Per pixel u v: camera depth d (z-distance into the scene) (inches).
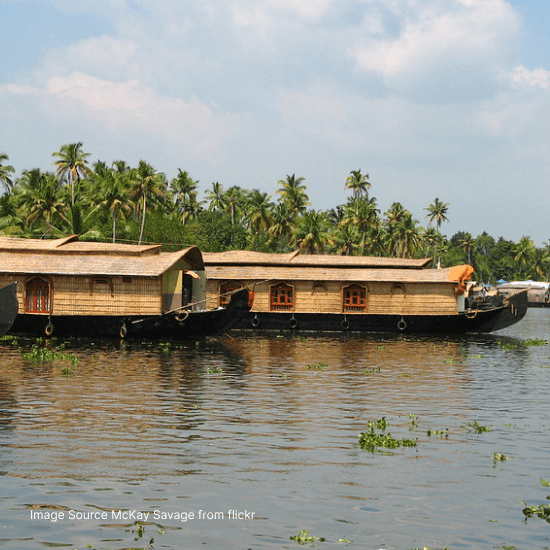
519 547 431.8
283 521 463.8
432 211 5546.3
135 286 1552.7
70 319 1551.4
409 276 1916.8
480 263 6245.1
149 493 507.2
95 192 3120.1
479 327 1886.1
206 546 428.5
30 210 2669.8
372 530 452.1
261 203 4136.3
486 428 697.0
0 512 469.7
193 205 4220.0
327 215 4667.8
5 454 589.6
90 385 919.7
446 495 510.9
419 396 880.9
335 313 1916.8
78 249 1615.4
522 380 1029.8
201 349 1397.6
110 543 430.0
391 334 1889.8
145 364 1138.7
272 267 1996.8
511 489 524.1
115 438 644.7
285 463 577.6
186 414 748.6
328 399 848.3
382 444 631.8
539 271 6122.1
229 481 533.3
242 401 826.2
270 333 1883.6
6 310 1268.5
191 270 1674.5
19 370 1043.3
